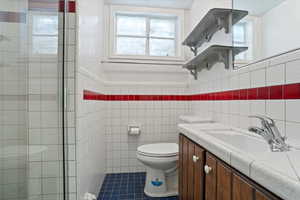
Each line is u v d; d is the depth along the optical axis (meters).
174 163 1.72
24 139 1.12
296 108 0.84
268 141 0.85
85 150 1.38
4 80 1.09
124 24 2.50
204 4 1.92
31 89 1.13
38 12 1.14
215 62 1.68
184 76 2.46
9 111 1.10
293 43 0.87
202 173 1.01
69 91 1.19
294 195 0.41
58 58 1.16
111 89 2.34
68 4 1.20
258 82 1.11
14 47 1.11
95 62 1.75
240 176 0.66
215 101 1.69
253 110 1.15
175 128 2.43
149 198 1.77
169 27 2.57
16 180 1.12
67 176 1.17
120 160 2.36
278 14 0.97
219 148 0.79
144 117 2.38
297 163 0.56
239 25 1.32
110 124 2.34
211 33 1.74
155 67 2.40
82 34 1.30
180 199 1.50
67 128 1.19
